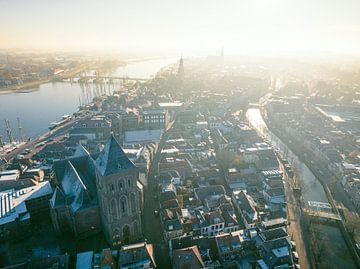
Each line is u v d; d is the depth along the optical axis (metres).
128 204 116.88
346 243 128.50
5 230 125.25
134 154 197.62
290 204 154.75
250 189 166.62
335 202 160.25
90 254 113.94
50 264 104.38
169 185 159.25
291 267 107.50
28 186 155.12
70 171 133.38
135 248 106.75
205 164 195.88
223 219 131.38
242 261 114.81
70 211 124.94
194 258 103.31
